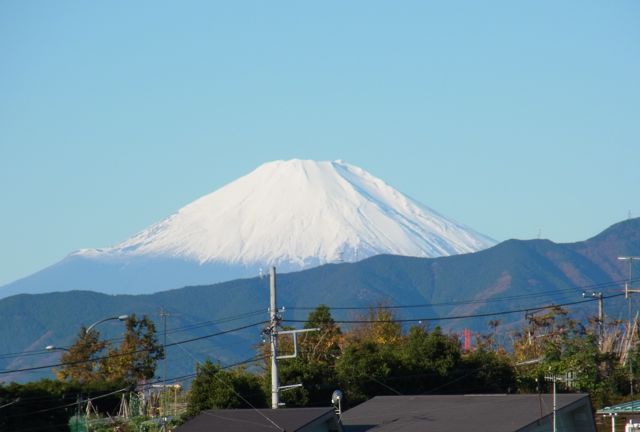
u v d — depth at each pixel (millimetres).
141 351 126438
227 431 73375
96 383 118062
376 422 79812
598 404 122062
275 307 88500
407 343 125625
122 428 104250
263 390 110125
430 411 80812
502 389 122938
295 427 72562
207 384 106688
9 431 104000
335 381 114000
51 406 109250
